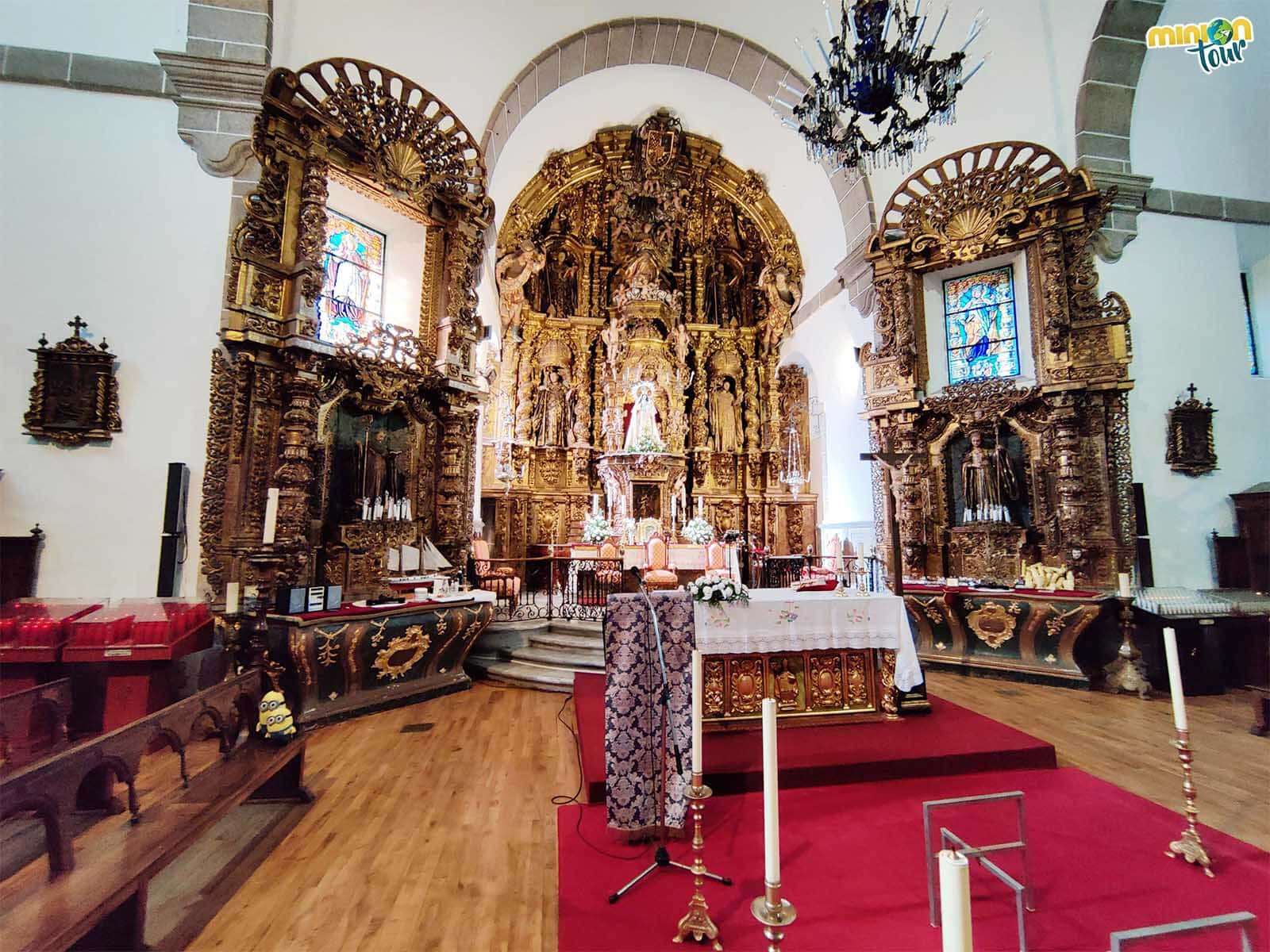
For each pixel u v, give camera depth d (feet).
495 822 12.25
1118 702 21.01
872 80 18.45
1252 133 28.22
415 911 9.31
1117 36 26.21
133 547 19.52
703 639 15.85
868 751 14.62
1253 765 15.20
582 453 44.11
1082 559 26.05
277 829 11.83
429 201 27.81
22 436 19.24
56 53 20.53
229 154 21.44
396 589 24.54
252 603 17.87
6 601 18.37
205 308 20.86
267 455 21.50
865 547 35.99
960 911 3.54
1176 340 26.99
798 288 44.52
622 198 46.29
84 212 20.26
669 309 44.93
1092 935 8.47
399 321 27.89
